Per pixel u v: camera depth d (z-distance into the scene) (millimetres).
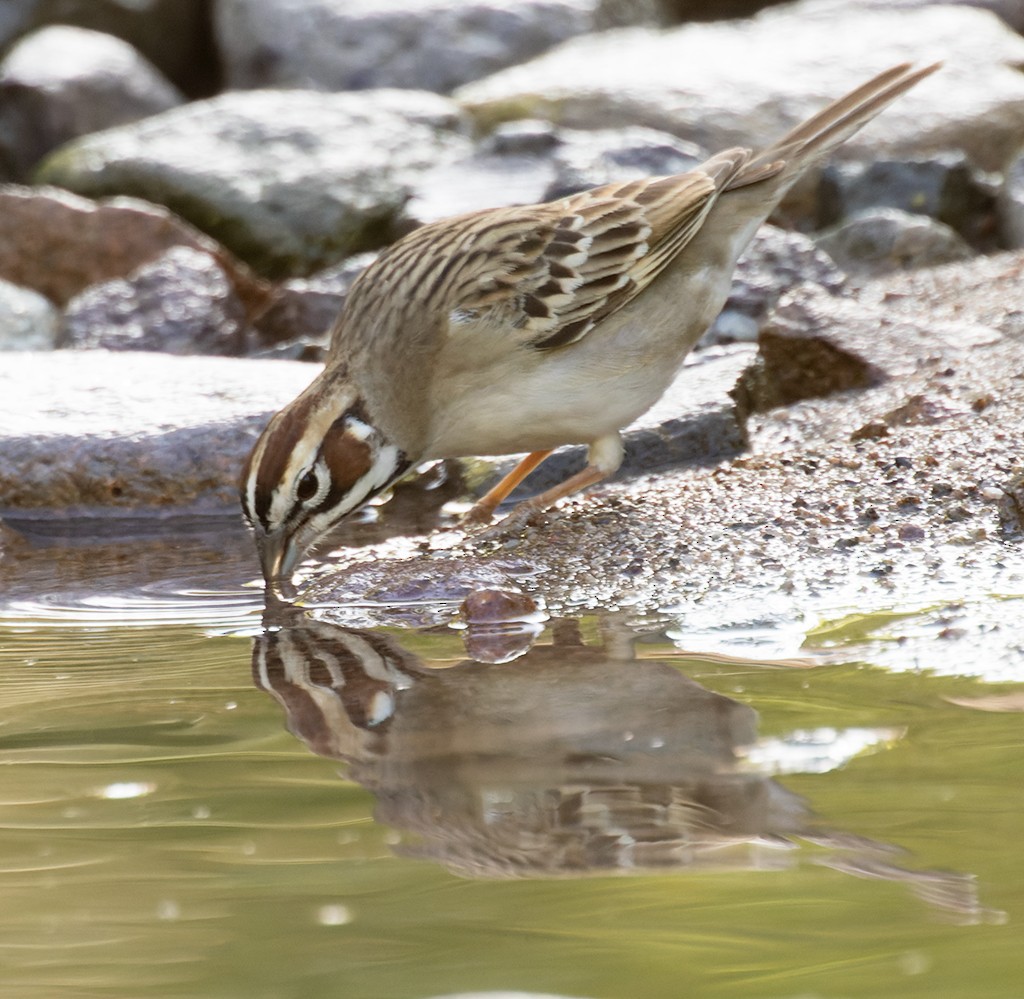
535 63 28047
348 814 5930
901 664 7555
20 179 28844
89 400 14383
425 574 10086
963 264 17703
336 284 19562
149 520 13336
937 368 13711
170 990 4539
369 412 10531
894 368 13961
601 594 9531
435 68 30812
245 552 11820
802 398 14578
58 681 8281
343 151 24266
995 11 30891
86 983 4629
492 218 11180
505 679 7773
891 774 5973
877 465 11367
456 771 6324
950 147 23906
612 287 10742
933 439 11781
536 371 10727
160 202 24078
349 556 11258
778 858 5262
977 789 5773
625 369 11008
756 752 6316
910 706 6844
